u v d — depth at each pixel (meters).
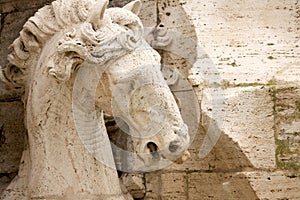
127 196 7.34
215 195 7.56
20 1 8.43
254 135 7.41
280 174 7.32
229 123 7.40
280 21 8.05
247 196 7.37
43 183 6.45
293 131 7.40
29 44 6.70
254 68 7.71
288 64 7.73
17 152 7.99
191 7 8.07
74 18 6.43
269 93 7.50
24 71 6.82
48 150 6.50
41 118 6.54
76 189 6.44
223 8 8.11
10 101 8.12
